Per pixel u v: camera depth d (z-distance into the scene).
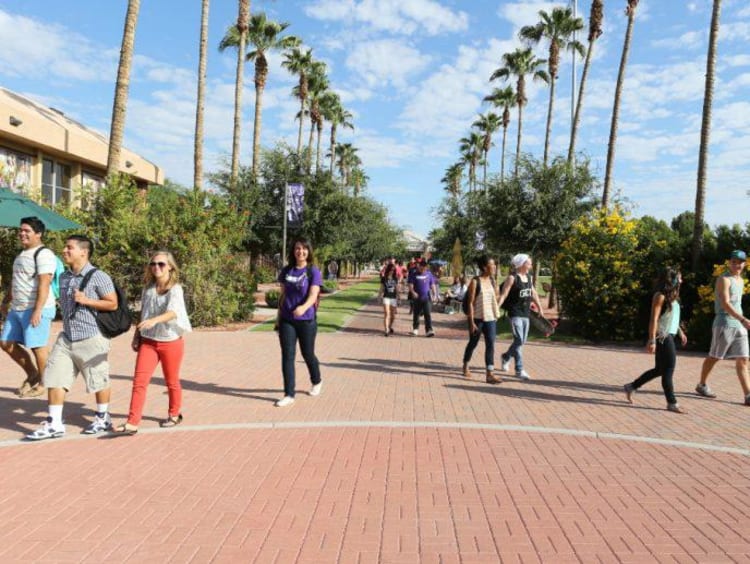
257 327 15.27
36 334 6.65
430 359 10.66
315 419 6.31
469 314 8.52
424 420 6.35
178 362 5.83
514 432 5.94
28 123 17.77
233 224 16.41
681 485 4.55
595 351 12.21
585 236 14.50
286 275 7.00
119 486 4.35
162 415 6.38
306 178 27.78
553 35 34.59
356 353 11.22
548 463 5.02
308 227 27.45
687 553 3.45
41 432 5.36
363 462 4.96
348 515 3.91
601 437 5.81
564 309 14.46
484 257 8.62
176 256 15.04
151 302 5.70
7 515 3.83
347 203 28.31
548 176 20.94
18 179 18.23
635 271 13.96
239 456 5.07
